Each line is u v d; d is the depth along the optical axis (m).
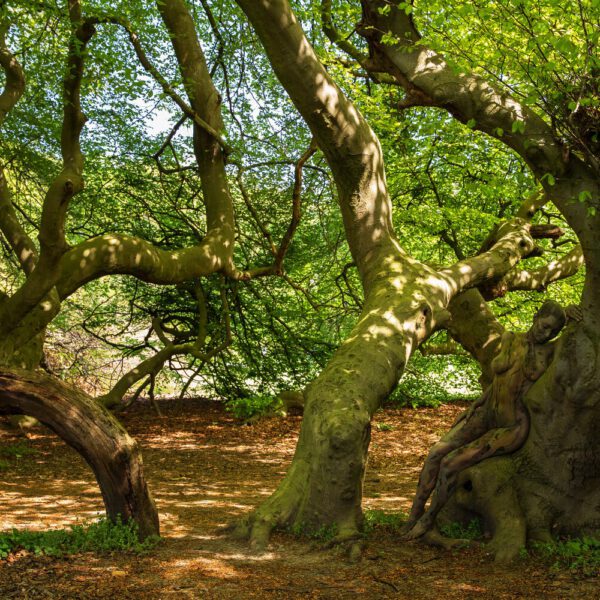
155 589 5.60
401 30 7.42
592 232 6.54
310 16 13.86
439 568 6.43
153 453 13.80
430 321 9.17
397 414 19.80
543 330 7.17
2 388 6.19
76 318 20.83
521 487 7.27
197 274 13.66
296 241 19.53
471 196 17.80
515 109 6.90
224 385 20.78
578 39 7.16
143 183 18.66
